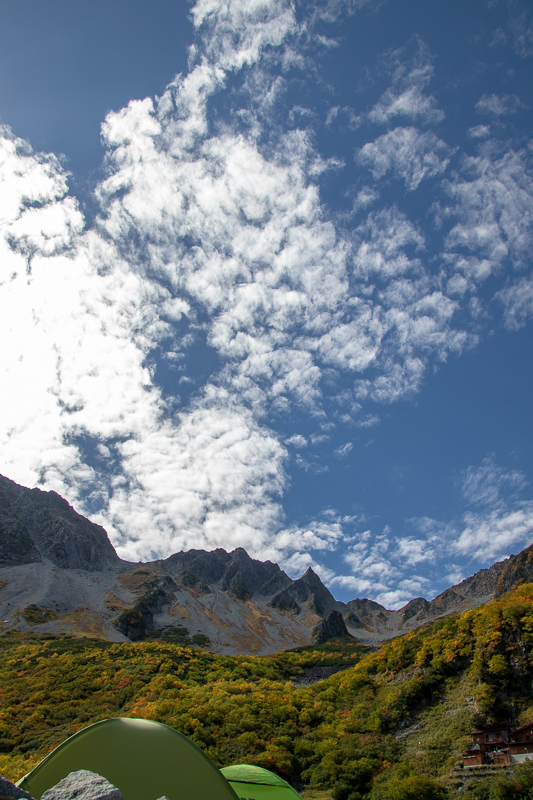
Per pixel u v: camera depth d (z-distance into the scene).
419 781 35.19
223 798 16.50
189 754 17.55
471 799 31.77
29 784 15.70
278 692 76.31
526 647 48.41
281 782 31.47
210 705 62.56
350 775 41.66
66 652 125.38
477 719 44.75
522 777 31.12
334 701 66.31
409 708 54.12
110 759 16.73
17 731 60.59
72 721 63.81
